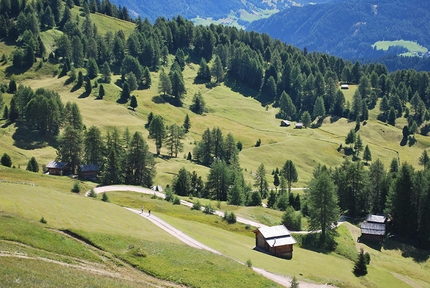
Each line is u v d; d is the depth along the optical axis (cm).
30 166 14038
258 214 12069
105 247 6400
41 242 5853
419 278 9825
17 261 4859
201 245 7688
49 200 7994
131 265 6078
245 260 7581
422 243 11544
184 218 10644
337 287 7638
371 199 13950
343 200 13738
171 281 5856
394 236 12181
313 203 10838
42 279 4438
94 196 10900
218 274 6362
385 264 10269
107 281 4950
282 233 9100
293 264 8362
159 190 14112
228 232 9944
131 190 12950
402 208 12200
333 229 11525
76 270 5103
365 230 11569
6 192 7931
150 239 7219
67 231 6581
